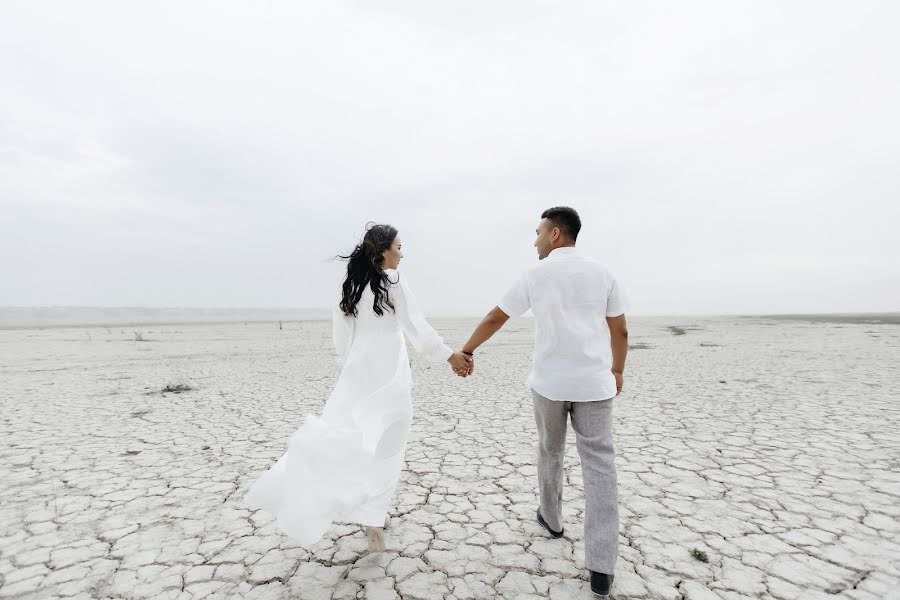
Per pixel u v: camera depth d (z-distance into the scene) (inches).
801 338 813.9
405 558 87.6
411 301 84.7
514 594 75.7
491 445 167.6
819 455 150.2
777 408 223.3
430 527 101.0
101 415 220.7
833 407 223.6
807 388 278.8
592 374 74.7
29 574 83.9
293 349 642.8
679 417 206.7
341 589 77.4
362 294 86.0
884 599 73.1
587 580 79.6
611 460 75.4
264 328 1546.5
